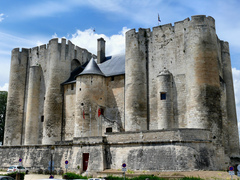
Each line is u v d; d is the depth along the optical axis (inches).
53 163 1218.0
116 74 1414.9
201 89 1131.9
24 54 1849.2
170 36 1296.8
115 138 1092.5
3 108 2135.8
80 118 1348.4
